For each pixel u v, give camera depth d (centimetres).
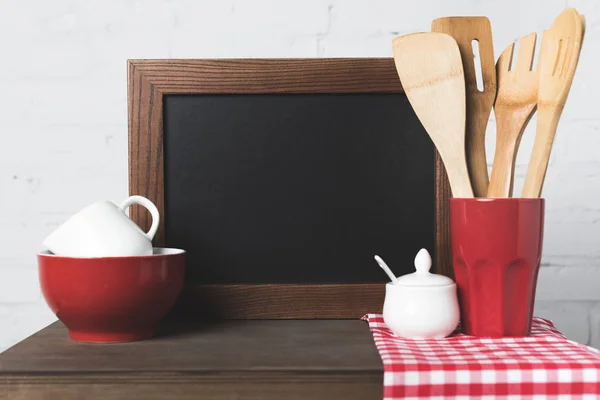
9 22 124
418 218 94
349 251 94
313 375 68
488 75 86
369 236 94
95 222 81
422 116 85
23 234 124
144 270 78
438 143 84
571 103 125
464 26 87
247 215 94
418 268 83
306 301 94
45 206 124
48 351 76
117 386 67
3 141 124
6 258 124
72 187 124
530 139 123
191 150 95
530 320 82
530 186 80
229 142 95
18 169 124
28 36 124
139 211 94
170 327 89
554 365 67
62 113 124
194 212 95
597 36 124
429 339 80
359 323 91
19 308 125
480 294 81
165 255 80
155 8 124
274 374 68
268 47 123
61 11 124
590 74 125
